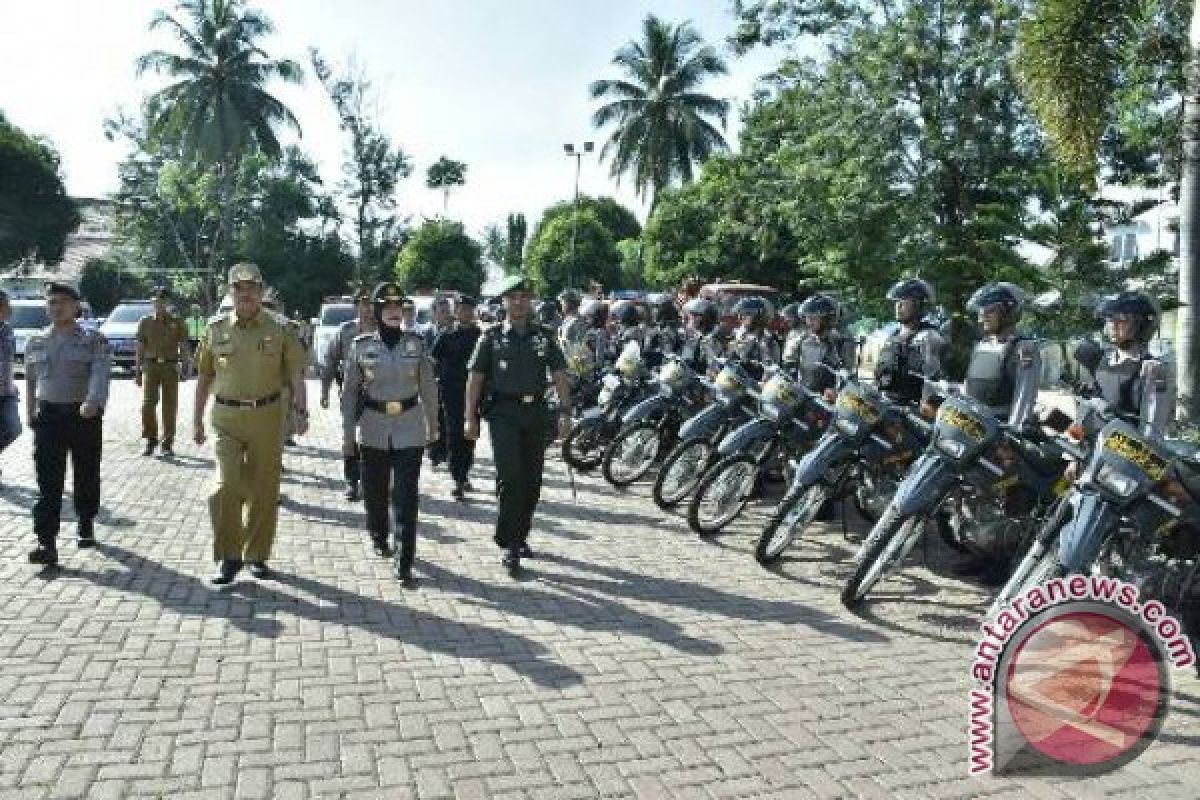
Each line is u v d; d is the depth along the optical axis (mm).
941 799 3625
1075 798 3656
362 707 4258
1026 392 5645
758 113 18344
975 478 5648
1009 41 14555
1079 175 12109
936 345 6832
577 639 5184
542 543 7211
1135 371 5074
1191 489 4762
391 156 46000
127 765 3686
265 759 3764
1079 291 13297
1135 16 10375
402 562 6090
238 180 47000
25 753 3752
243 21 41438
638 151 47531
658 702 4402
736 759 3883
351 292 44719
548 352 6555
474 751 3883
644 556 6914
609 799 3555
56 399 6227
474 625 5367
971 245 14789
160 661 4699
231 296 6086
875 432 6574
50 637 4961
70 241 60344
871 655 5074
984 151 14898
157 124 42594
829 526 7914
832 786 3691
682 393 9305
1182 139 10250
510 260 66312
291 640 5051
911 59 15023
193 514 7875
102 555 6547
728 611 5730
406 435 6266
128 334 21328
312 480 9641
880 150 15242
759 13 16781
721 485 7453
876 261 15461
